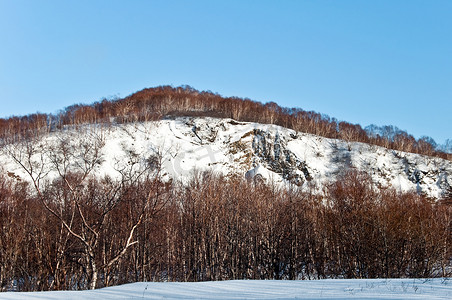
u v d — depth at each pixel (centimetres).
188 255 3219
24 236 2694
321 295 1136
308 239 3428
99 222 2503
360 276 3109
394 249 3058
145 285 1429
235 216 3397
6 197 2962
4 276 2509
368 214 3206
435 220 3334
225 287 1355
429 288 1219
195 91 12138
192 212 3362
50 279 2803
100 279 2683
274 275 3209
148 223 2994
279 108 10569
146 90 11738
